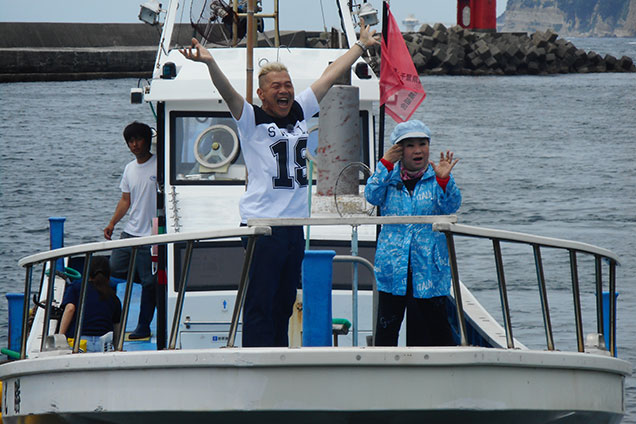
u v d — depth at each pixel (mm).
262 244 7605
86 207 35031
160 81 11086
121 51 111750
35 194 37500
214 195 11109
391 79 10664
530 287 24031
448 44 135000
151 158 12633
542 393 7020
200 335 10039
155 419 6914
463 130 65000
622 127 68188
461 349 6672
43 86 99000
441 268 8000
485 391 6789
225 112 11281
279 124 7672
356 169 10578
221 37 12922
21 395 7766
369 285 10281
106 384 6969
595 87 110750
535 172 46375
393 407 6648
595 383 7395
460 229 6723
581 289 23703
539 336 19219
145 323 12141
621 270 26219
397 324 8203
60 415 7312
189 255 6957
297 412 6648
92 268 11711
